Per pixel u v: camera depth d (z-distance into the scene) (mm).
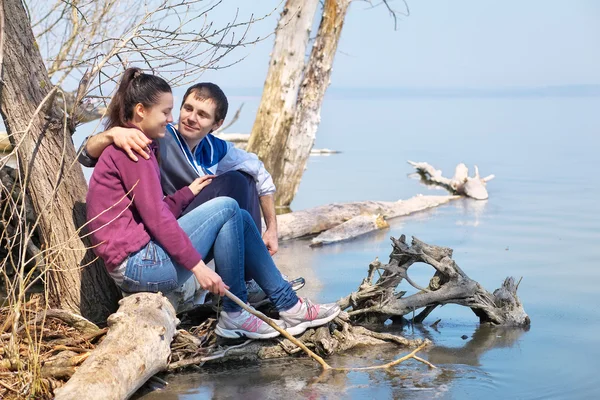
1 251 5609
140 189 3971
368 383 3973
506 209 9820
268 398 3768
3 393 3623
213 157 4691
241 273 4262
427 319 5234
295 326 4355
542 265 6711
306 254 7391
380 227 8562
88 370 3438
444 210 9875
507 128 23484
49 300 4648
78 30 6715
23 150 4402
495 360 4363
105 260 4059
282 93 10125
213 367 4230
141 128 4145
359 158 15766
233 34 4887
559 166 13945
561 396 3842
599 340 4738
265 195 4902
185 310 4594
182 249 3971
